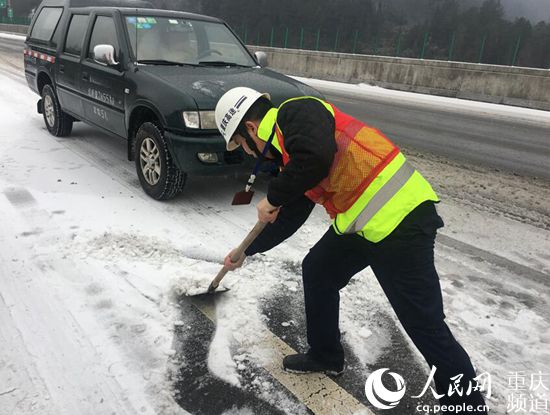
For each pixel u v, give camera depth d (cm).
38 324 260
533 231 426
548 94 1259
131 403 215
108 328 261
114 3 671
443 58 1992
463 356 188
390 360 253
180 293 296
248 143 206
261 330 269
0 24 4116
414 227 182
